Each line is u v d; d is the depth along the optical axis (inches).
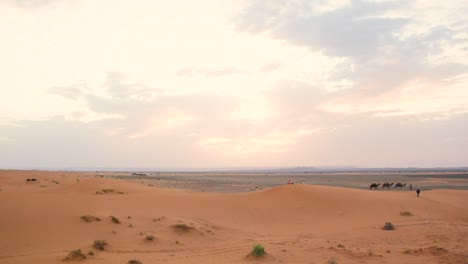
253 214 1162.6
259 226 1016.9
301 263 590.2
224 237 836.0
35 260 569.6
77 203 1014.4
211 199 1334.9
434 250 681.0
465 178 4948.3
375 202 1322.6
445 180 4360.2
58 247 660.7
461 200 1562.5
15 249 634.2
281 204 1302.9
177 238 786.8
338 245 735.1
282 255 649.6
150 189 1774.1
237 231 922.1
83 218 844.0
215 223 1000.2
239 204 1274.6
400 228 956.6
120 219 880.9
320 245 746.8
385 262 594.9
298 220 1110.4
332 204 1282.0
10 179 2704.2
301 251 684.7
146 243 725.3
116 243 714.8
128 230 803.4
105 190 1573.6
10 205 890.7
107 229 797.9
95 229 791.1
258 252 625.9
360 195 1414.9
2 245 646.5
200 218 1042.7
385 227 950.4
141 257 616.7
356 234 890.1
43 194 1119.0
